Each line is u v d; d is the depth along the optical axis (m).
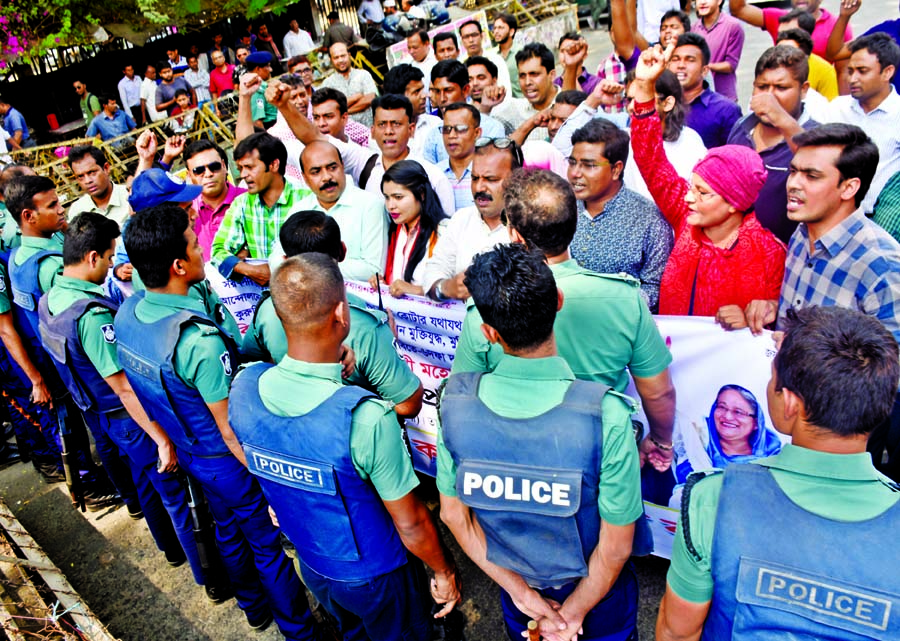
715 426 2.64
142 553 3.77
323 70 11.06
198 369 2.45
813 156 2.40
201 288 3.18
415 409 2.83
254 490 2.72
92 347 2.87
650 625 2.89
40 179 3.70
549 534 1.82
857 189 2.41
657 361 2.41
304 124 4.51
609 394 1.74
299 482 2.05
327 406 1.98
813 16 5.82
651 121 2.94
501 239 3.12
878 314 2.44
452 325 3.17
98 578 3.65
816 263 2.56
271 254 4.07
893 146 3.98
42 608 2.79
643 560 3.20
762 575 1.38
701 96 4.70
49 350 3.12
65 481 4.44
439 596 2.39
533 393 1.76
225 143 9.69
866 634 1.30
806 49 5.13
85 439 4.04
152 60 13.14
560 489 1.73
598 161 2.85
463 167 4.36
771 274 2.73
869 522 1.32
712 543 1.45
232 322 3.36
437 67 5.75
